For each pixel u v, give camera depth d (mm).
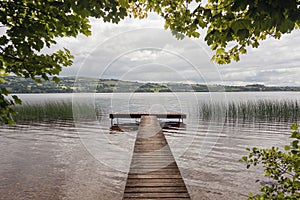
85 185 4469
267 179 4703
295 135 1238
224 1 1641
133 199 2600
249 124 11344
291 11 1089
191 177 4867
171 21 2373
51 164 5805
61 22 1958
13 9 1846
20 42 1780
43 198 3883
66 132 10109
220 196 3971
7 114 1688
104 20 1863
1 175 5023
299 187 1540
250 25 1318
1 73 1959
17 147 7582
